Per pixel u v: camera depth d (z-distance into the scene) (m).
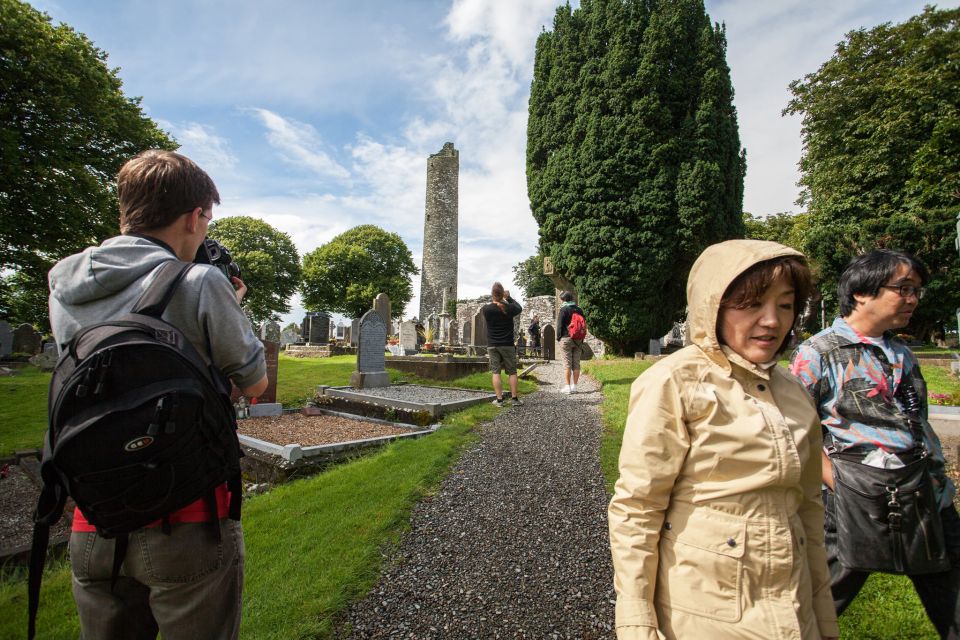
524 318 25.56
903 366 1.64
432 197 34.31
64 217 14.23
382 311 19.03
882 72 17.88
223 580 1.18
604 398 6.94
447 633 2.15
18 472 5.07
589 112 13.13
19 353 15.79
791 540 1.16
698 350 1.31
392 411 6.82
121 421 0.94
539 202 14.73
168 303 1.13
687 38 12.59
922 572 1.51
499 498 3.55
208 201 1.37
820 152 20.05
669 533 1.22
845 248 16.56
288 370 11.84
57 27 14.71
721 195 12.48
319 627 2.14
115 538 1.05
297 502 3.55
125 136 15.97
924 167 15.52
